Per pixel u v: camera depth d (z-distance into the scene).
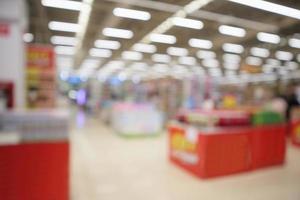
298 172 5.45
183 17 6.49
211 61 14.24
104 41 9.54
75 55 12.87
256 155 5.53
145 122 9.20
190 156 5.21
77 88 26.97
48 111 3.69
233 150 5.17
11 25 4.73
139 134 9.12
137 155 6.59
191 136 5.19
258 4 5.38
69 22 7.13
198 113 5.52
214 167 4.95
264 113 5.78
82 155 6.51
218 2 5.40
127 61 14.98
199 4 5.60
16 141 3.18
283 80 19.94
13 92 4.74
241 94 16.42
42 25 7.42
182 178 4.94
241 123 5.39
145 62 15.27
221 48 10.28
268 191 4.40
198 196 4.12
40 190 3.31
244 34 8.00
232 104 10.70
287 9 5.61
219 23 6.90
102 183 4.60
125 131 8.98
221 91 18.47
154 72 21.25
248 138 5.38
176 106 12.55
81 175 4.99
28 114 3.32
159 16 6.48
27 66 5.83
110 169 5.41
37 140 3.27
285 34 7.90
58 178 3.37
